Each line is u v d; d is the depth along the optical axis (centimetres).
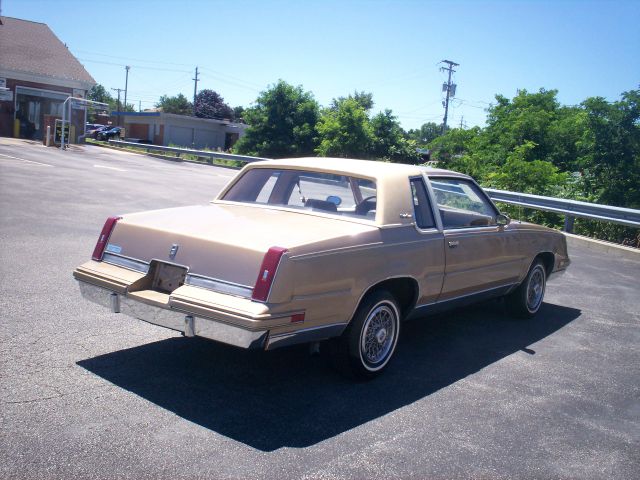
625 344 604
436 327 616
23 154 2244
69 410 360
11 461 302
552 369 515
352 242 414
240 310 357
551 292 815
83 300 577
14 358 428
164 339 497
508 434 386
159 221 432
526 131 2170
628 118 1590
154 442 333
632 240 1287
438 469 336
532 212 1546
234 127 5441
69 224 966
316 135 3850
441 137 2444
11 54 3503
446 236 506
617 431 405
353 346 429
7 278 623
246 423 366
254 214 466
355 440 359
